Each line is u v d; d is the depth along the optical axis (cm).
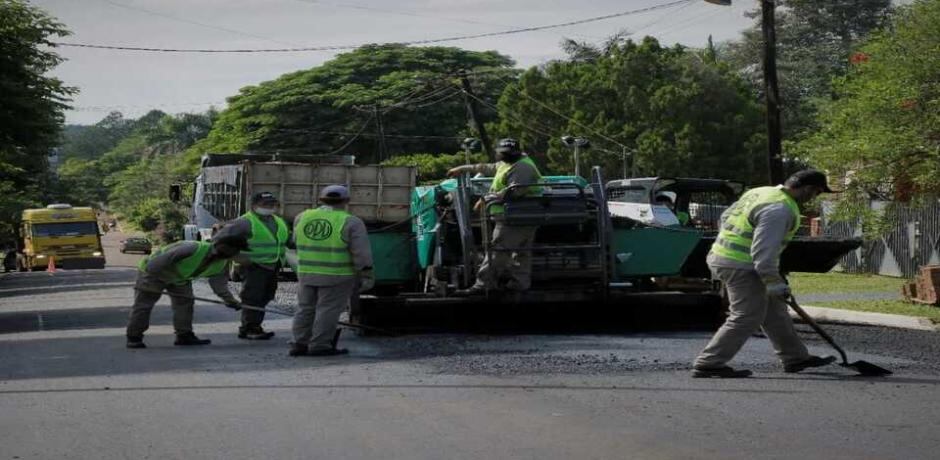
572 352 1206
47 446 757
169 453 729
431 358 1180
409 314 1455
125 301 2431
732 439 741
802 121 5866
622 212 1767
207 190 3191
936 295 1908
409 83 6712
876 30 2006
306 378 1042
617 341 1325
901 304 1973
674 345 1271
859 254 3106
